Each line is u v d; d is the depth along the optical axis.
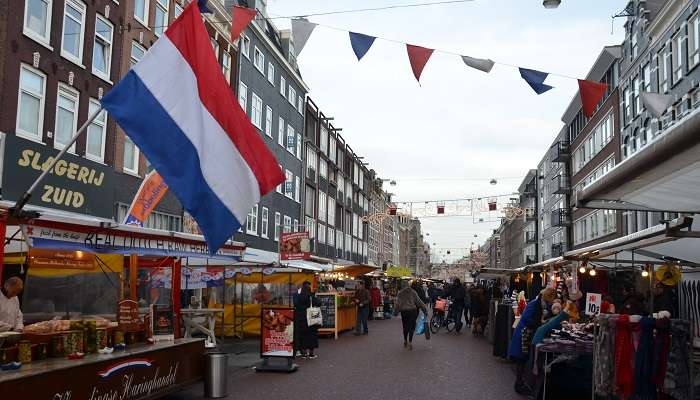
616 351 8.30
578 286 17.75
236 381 12.23
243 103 34.44
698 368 8.79
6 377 6.53
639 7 33.69
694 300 13.48
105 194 20.59
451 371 13.64
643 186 6.28
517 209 45.47
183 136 8.36
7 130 17.16
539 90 10.05
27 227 7.95
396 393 10.89
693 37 26.41
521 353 10.92
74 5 20.31
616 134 38.19
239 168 8.87
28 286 11.52
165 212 25.52
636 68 34.03
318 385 11.72
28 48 18.03
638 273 16.34
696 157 5.03
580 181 50.28
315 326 16.09
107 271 10.88
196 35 8.77
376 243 87.06
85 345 8.53
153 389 9.26
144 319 10.10
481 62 9.97
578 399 10.41
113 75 22.34
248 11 9.06
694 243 10.91
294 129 44.62
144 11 24.66
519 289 30.34
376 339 21.72
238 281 22.69
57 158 7.98
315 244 49.44
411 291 18.67
